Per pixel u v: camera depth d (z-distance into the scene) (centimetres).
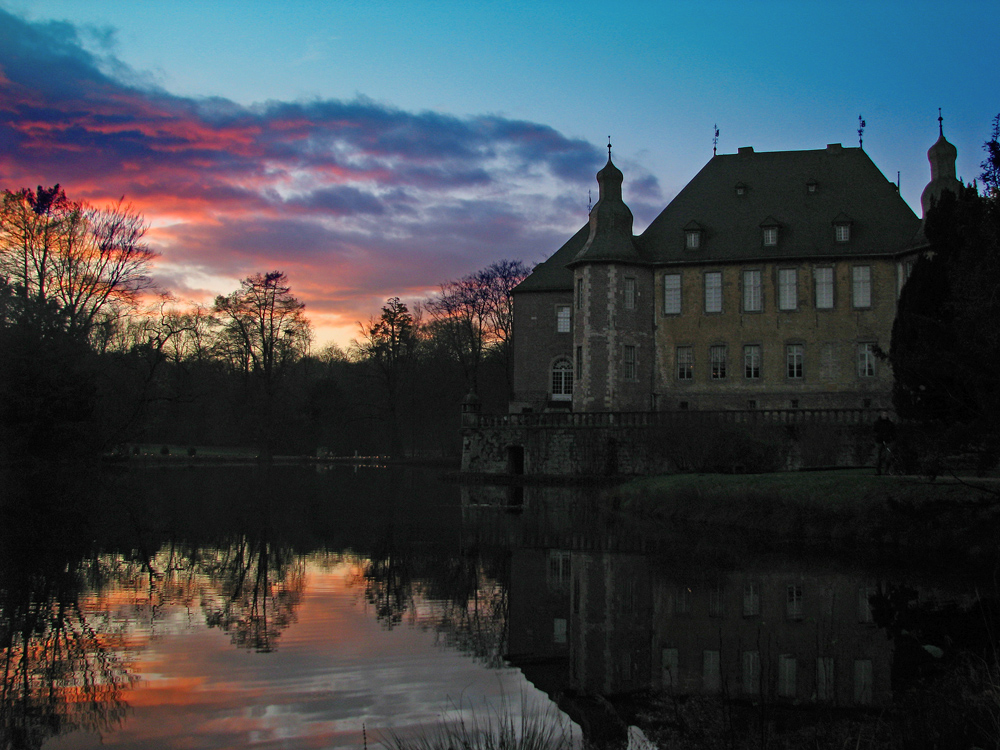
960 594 1691
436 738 955
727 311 5044
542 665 1269
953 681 1098
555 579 1919
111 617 1559
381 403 8662
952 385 1886
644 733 966
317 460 7975
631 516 3069
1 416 3559
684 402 5053
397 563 2139
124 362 4822
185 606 1655
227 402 7919
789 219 5078
